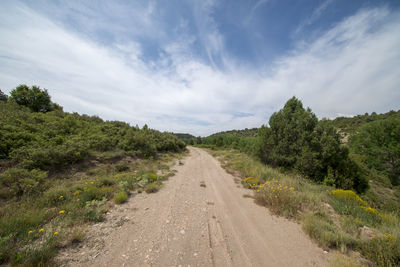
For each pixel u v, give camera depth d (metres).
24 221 3.04
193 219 3.90
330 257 2.59
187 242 2.95
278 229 3.51
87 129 11.52
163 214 4.09
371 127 17.39
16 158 5.84
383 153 16.00
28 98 12.12
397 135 15.34
